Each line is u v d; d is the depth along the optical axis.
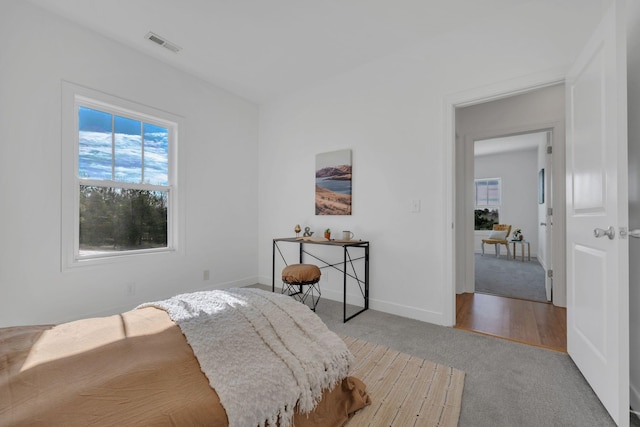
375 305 2.94
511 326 2.50
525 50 2.18
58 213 2.30
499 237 6.46
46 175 2.24
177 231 3.09
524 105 3.29
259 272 4.00
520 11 2.20
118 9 2.22
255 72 3.18
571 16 2.02
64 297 2.33
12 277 2.09
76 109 2.44
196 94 3.27
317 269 2.84
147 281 2.84
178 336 1.06
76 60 2.39
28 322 2.15
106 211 2.64
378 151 2.94
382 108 2.91
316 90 3.43
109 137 2.66
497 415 1.39
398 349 2.07
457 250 3.57
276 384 0.93
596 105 1.51
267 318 1.23
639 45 1.46
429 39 2.61
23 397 0.70
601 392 1.46
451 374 1.74
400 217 2.79
